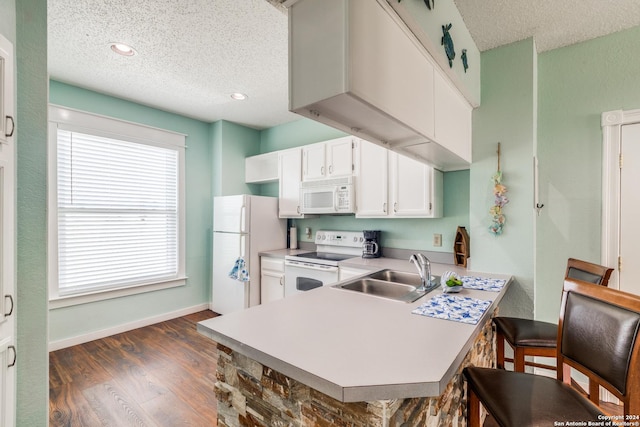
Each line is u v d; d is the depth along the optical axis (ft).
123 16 6.37
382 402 2.59
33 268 4.62
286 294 10.94
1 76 3.88
